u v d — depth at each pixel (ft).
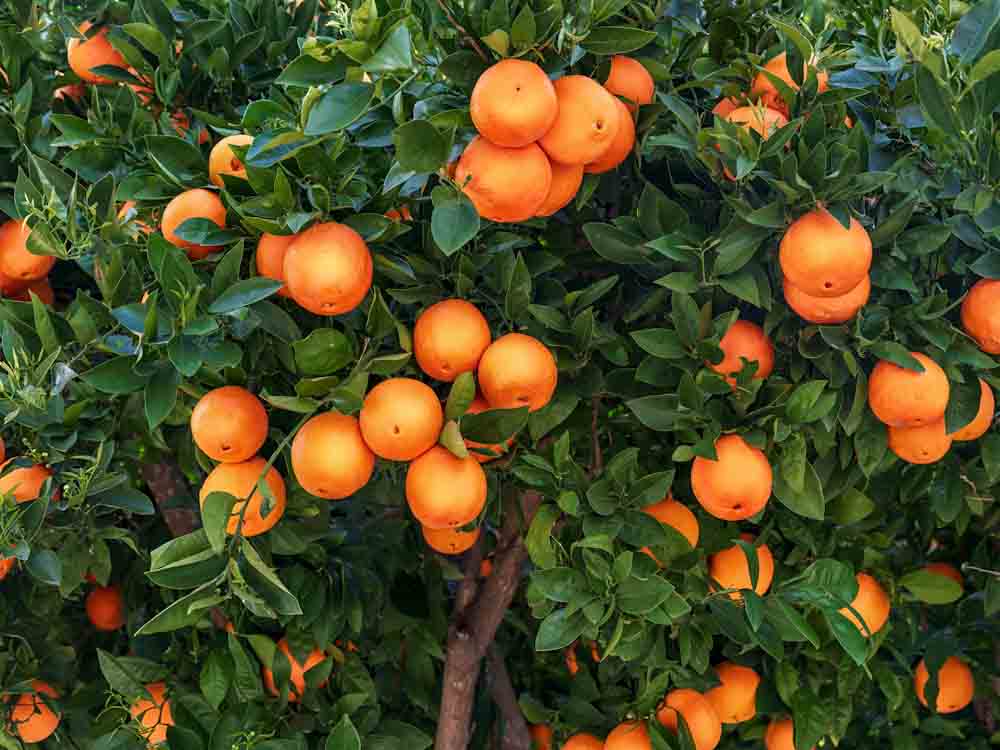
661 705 5.82
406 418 4.75
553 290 5.24
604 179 5.43
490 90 4.53
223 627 6.14
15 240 5.51
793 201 4.90
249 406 4.92
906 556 6.28
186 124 5.74
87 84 5.96
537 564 5.29
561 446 5.20
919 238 5.12
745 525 6.06
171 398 4.78
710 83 5.39
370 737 5.99
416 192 5.10
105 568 5.57
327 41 4.82
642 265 5.39
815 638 5.21
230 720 5.67
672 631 5.72
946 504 5.64
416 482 4.87
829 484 5.47
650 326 5.55
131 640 6.36
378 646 6.57
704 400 5.14
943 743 6.91
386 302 5.18
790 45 5.25
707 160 5.10
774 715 6.21
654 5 5.33
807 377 5.34
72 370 5.14
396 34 4.62
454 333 4.88
